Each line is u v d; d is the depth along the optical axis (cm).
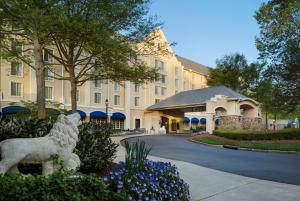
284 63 2989
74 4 1350
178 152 1825
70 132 645
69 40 1470
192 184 930
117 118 5203
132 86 5594
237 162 1443
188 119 6106
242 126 3634
